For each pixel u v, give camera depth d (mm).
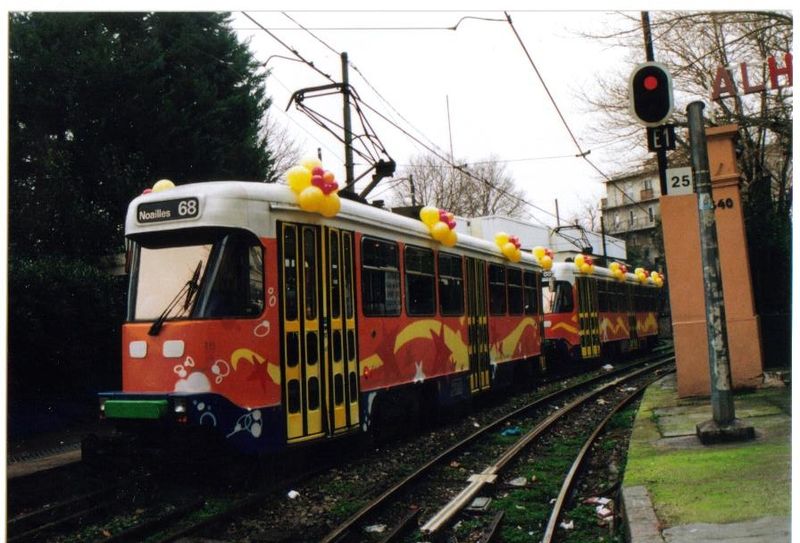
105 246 14195
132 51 14875
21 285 11383
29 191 13344
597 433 11008
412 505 7473
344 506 7348
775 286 14758
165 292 7938
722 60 16469
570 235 45844
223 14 16969
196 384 7523
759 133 19219
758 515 5145
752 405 10078
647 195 65938
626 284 29312
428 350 11812
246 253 8016
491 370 14680
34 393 11797
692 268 12133
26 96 13852
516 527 6590
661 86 8633
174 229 8031
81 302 12266
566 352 22250
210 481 8352
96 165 14461
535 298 18250
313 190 8633
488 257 15070
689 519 5223
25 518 6781
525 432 11914
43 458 9641
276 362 8133
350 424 9227
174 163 15625
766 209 15516
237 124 17203
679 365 12164
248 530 6637
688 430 9039
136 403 7480
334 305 9148
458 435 11812
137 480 8055
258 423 7855
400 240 11117
